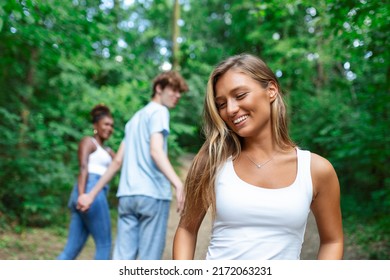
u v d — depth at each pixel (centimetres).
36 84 927
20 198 779
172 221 854
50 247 662
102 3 651
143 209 380
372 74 794
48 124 937
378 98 636
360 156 911
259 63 199
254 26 1655
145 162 386
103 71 984
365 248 676
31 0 454
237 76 192
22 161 758
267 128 196
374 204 959
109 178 440
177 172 1130
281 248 183
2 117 820
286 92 210
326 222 196
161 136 383
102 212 451
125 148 405
